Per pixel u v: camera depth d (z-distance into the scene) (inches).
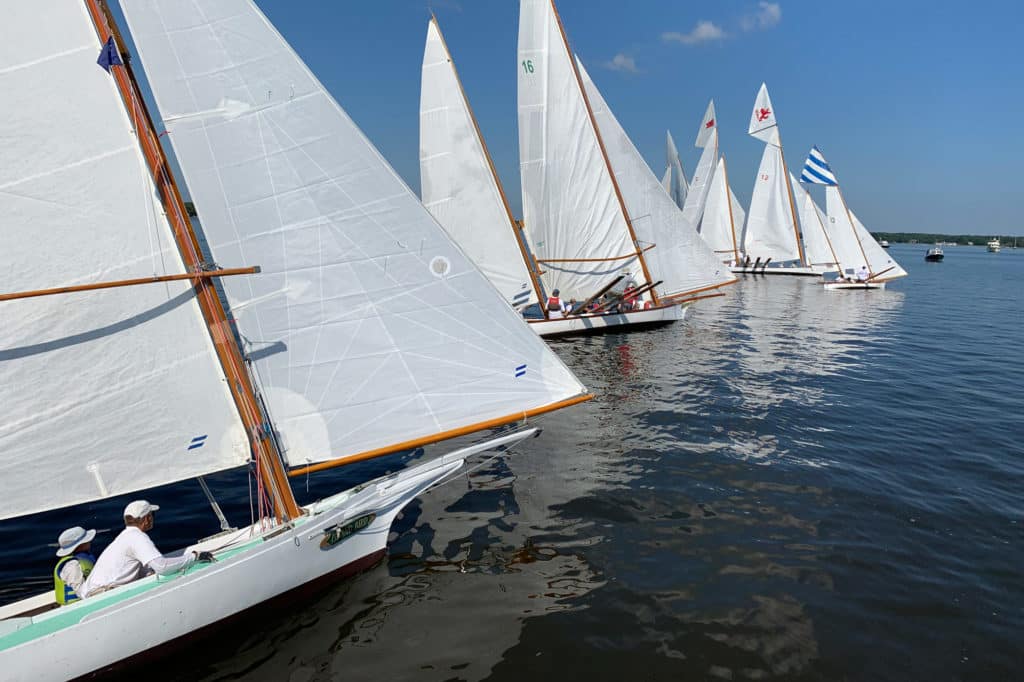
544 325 922.7
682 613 250.8
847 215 1879.9
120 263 225.8
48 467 220.7
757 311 1314.0
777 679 213.9
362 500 267.6
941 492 371.9
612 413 533.3
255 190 252.2
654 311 1015.0
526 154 975.6
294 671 216.8
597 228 994.7
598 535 316.2
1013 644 234.1
